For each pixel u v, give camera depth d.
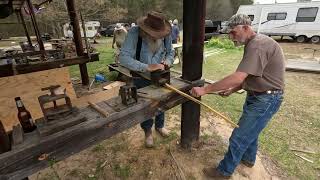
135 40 2.29
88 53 4.57
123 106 1.83
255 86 1.97
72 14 4.41
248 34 1.85
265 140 3.11
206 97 4.68
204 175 2.45
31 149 1.32
